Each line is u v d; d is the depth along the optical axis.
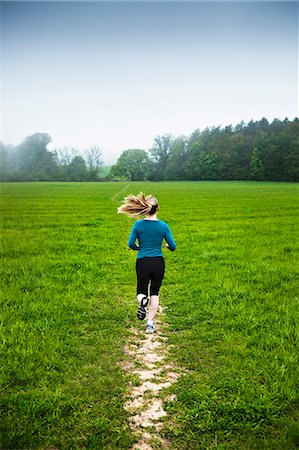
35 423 3.43
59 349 4.97
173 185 67.06
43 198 37.28
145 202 5.80
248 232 15.91
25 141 90.19
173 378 4.38
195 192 46.31
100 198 37.97
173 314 6.53
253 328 5.73
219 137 89.69
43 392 3.95
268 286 7.96
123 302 7.10
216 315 6.28
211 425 3.49
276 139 68.50
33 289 7.70
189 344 5.29
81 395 3.95
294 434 3.34
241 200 34.00
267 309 6.62
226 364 4.65
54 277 8.63
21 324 5.63
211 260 10.60
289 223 18.88
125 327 5.95
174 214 23.19
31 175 89.62
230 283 8.07
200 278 8.70
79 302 6.86
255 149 72.00
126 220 20.62
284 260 10.58
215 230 16.61
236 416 3.61
